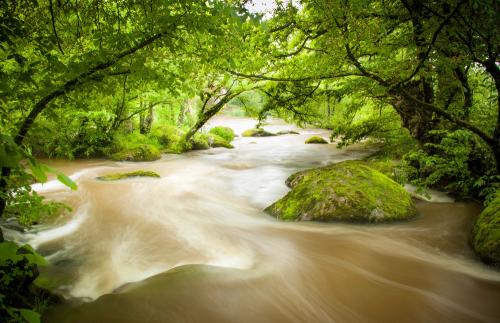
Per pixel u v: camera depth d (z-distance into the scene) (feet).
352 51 18.99
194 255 17.61
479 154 24.17
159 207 26.43
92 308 12.11
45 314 11.76
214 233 20.75
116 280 14.99
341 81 25.38
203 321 11.51
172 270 15.31
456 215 22.30
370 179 23.68
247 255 17.56
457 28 14.33
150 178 37.06
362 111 43.57
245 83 35.37
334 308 12.64
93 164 46.32
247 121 126.31
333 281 14.64
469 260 16.53
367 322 11.77
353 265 16.15
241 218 23.91
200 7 11.55
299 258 16.97
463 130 21.83
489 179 23.70
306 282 14.53
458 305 12.78
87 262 16.74
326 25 16.35
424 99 26.50
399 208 22.07
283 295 13.44
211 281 14.11
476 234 17.69
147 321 11.39
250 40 20.40
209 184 36.11
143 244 19.02
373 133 32.76
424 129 28.14
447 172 25.11
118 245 18.88
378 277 14.97
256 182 37.50
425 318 12.00
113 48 11.65
